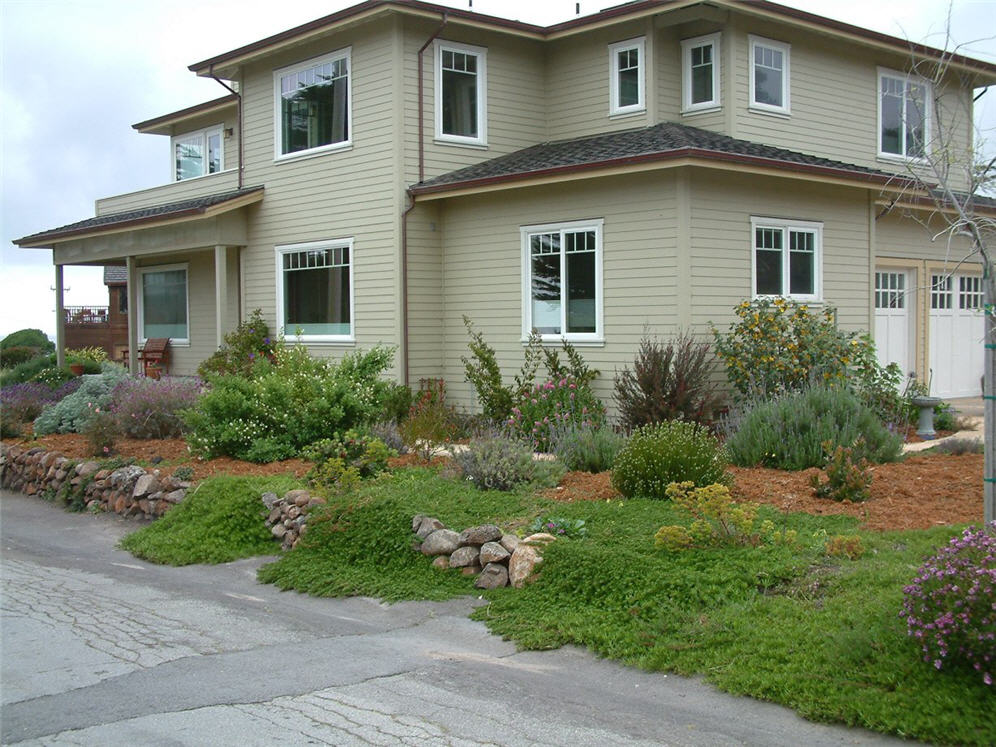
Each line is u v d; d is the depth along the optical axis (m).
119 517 12.65
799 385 13.73
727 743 5.24
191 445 13.35
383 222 17.61
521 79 19.02
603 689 6.11
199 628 7.85
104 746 5.38
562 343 15.78
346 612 8.26
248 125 20.77
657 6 16.66
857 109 19.16
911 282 19.34
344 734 5.49
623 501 9.47
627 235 14.92
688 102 17.59
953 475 9.78
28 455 14.94
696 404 13.58
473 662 6.77
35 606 8.61
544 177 15.28
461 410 17.61
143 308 26.14
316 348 19.11
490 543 8.52
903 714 5.23
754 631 6.39
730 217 14.87
